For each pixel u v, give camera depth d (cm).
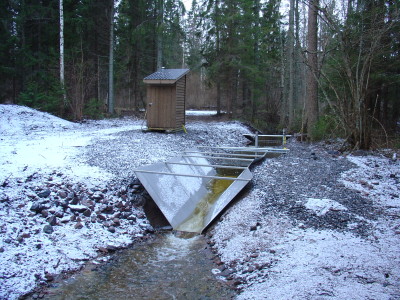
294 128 1608
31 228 464
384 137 1100
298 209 523
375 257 370
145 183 613
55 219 493
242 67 1844
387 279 325
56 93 1592
